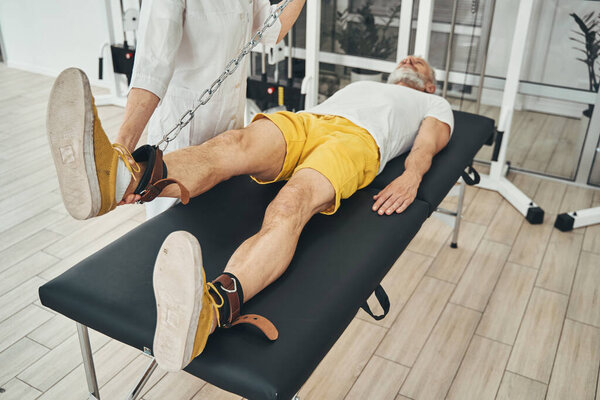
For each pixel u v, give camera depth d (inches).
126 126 51.8
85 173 42.4
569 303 84.7
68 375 70.7
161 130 66.1
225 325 45.6
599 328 79.9
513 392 69.4
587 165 116.5
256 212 64.0
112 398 67.8
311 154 63.8
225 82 64.1
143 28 54.5
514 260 94.5
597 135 113.0
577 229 103.1
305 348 44.9
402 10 114.3
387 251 57.5
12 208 106.7
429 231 102.7
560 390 69.7
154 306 49.3
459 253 96.3
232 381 42.5
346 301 50.5
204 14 58.8
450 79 120.8
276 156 64.7
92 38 164.6
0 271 89.2
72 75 40.0
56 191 113.0
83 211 44.2
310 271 53.3
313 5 106.1
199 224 61.4
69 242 97.2
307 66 112.7
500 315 82.3
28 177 117.7
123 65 138.4
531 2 97.8
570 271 91.7
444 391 69.5
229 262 50.8
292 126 66.6
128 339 47.9
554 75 112.8
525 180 120.9
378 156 70.8
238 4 61.0
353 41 123.4
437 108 80.8
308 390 69.2
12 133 137.3
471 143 83.0
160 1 53.9
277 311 48.2
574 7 105.5
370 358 74.3
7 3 174.6
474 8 111.2
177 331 40.5
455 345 76.7
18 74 178.4
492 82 118.3
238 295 46.1
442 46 118.0
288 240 52.8
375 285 55.4
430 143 75.0
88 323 50.2
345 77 128.5
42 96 161.2
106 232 100.3
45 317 80.3
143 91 53.5
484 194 115.1
